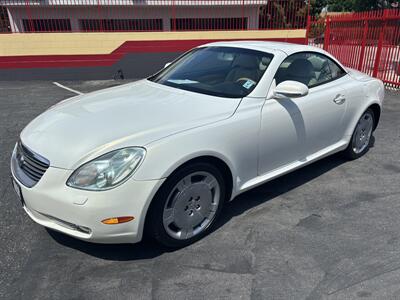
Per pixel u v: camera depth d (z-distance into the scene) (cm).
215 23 1672
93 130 260
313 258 264
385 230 298
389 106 712
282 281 242
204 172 272
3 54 1101
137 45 1160
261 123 304
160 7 1612
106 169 234
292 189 371
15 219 316
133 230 244
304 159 364
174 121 270
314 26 1371
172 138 251
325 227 303
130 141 244
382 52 912
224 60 362
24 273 250
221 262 261
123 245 281
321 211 329
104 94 349
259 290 234
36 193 245
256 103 308
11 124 612
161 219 255
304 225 306
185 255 270
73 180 235
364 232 296
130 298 228
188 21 1659
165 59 1195
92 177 233
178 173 254
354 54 1016
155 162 241
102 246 280
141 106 299
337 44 1097
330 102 371
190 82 347
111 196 232
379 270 251
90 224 234
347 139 417
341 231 297
